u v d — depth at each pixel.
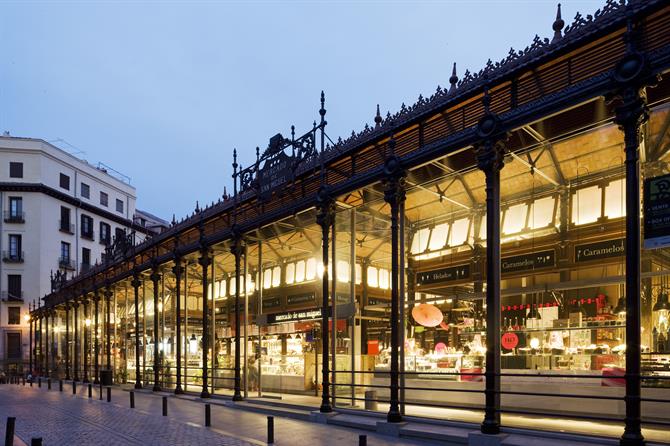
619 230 13.94
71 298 39.69
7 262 58.22
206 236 22.27
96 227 69.00
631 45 9.27
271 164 18.83
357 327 20.42
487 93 11.58
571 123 11.35
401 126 13.83
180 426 14.41
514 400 13.34
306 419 15.24
